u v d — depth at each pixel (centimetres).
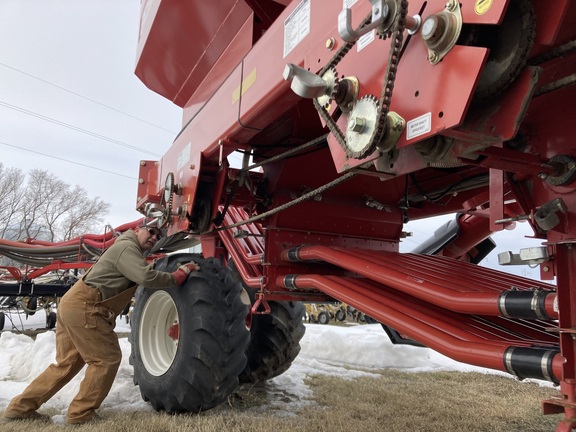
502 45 123
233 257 373
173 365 333
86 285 341
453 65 124
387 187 363
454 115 122
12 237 4709
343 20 134
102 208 5062
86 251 944
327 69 176
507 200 210
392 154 159
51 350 539
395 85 145
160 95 466
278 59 222
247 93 253
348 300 248
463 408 400
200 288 332
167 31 371
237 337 330
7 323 1288
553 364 136
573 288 138
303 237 338
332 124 164
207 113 318
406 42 142
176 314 379
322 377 513
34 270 1091
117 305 351
